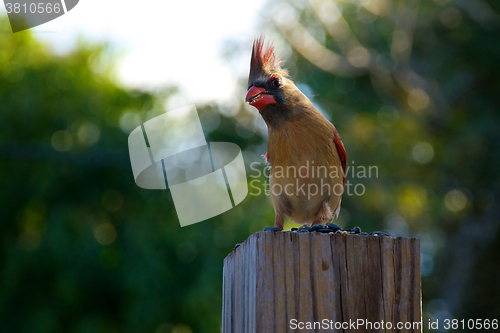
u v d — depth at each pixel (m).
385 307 5.31
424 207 24.28
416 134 24.98
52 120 20.44
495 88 24.38
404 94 24.92
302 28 23.58
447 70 25.03
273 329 5.10
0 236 19.73
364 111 24.72
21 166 20.12
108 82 21.84
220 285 19.05
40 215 20.23
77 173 20.11
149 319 18.42
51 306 18.50
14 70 20.98
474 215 24.28
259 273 5.21
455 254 24.34
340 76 24.72
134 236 19.39
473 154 24.22
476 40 23.98
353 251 5.39
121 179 20.14
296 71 24.08
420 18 24.81
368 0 24.59
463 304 23.44
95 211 19.97
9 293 18.62
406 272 5.43
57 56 21.94
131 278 18.73
